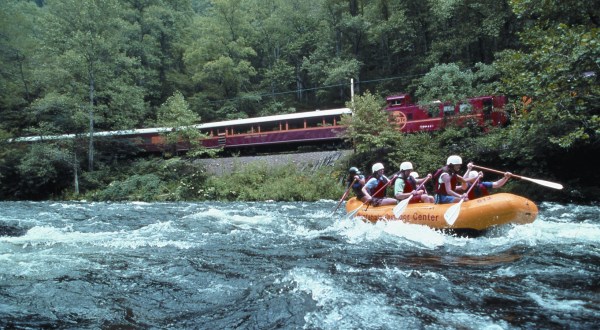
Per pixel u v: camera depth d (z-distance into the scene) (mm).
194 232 9273
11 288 5023
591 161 15227
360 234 8281
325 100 41188
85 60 26781
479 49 29312
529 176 16125
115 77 30969
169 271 5746
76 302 4527
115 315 4137
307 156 24359
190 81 44156
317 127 25766
